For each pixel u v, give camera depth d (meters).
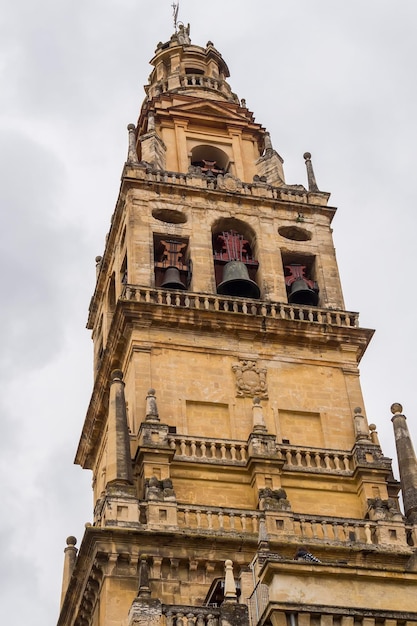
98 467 53.75
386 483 46.41
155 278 52.97
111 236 57.69
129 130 59.50
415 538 43.84
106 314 56.88
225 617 32.16
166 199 54.78
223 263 54.28
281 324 50.62
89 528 40.41
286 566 29.64
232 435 47.09
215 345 49.72
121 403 45.38
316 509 45.41
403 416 47.91
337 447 47.97
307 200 57.28
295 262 55.47
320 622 28.98
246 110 63.47
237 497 44.81
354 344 51.34
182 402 47.53
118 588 39.75
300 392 49.28
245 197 55.78
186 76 65.88
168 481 43.41
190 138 61.22
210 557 41.19
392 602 29.91
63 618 45.09
